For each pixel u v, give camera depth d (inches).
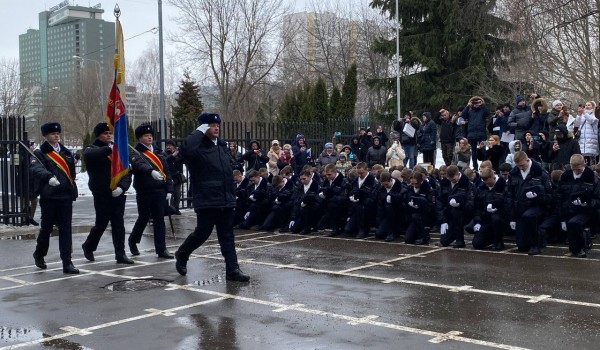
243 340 241.9
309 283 337.1
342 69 2091.5
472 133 661.9
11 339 251.6
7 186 575.8
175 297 312.0
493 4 1179.9
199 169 345.4
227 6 1732.3
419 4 1338.6
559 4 920.9
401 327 254.4
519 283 328.8
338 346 232.4
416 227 469.1
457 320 262.7
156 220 423.5
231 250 349.7
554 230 445.4
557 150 511.8
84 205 840.9
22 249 467.2
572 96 1088.8
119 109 397.7
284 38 1872.5
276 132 813.2
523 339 235.8
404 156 729.6
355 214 510.6
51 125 378.6
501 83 1203.2
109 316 281.1
